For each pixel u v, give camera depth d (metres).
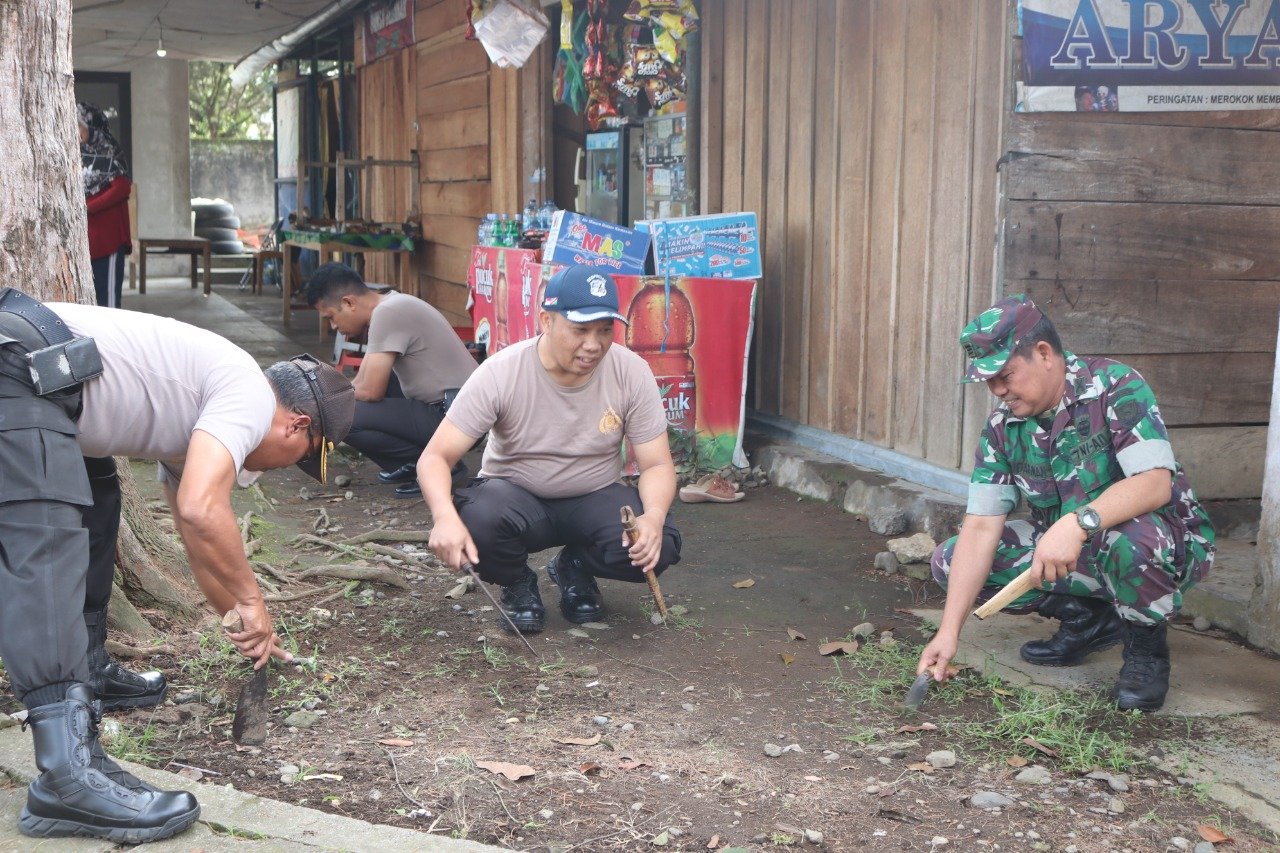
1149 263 5.13
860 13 6.09
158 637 3.89
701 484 6.32
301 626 4.16
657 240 6.65
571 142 9.79
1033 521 3.92
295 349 11.48
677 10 6.73
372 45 14.15
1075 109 4.93
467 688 3.73
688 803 3.03
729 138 7.33
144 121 19.14
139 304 15.30
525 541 4.18
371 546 5.14
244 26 15.05
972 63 5.27
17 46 3.44
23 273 3.49
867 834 2.90
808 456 6.48
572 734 3.42
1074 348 5.12
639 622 4.40
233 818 2.71
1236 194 5.17
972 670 3.93
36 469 2.54
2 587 2.53
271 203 26.31
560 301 3.86
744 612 4.53
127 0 12.96
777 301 7.00
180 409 2.72
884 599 4.70
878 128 6.03
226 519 2.64
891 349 6.04
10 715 3.12
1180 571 3.59
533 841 2.81
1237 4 5.02
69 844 2.55
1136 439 3.51
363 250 12.11
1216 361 5.28
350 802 2.95
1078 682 3.80
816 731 3.48
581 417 4.14
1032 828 2.93
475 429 4.04
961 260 5.45
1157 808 3.04
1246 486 5.41
